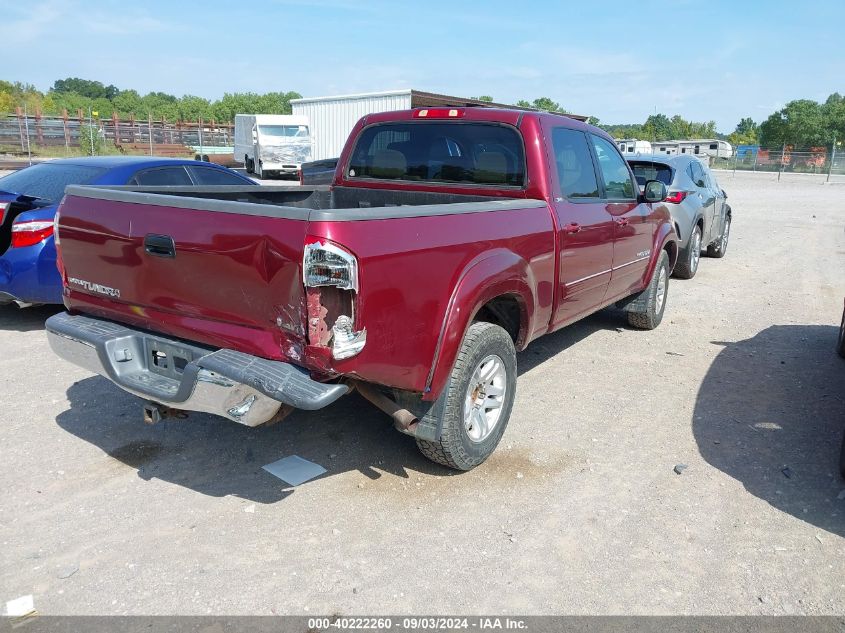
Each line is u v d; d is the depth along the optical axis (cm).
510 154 471
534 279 433
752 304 870
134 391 343
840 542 344
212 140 5259
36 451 414
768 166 6000
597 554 329
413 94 2562
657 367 606
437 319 347
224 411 314
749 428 478
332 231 288
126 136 4838
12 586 295
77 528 338
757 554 333
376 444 438
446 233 350
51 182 670
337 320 298
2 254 633
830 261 1252
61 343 376
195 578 304
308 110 2933
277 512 357
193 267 325
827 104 8925
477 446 394
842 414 505
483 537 340
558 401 520
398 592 298
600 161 550
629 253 602
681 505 375
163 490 375
